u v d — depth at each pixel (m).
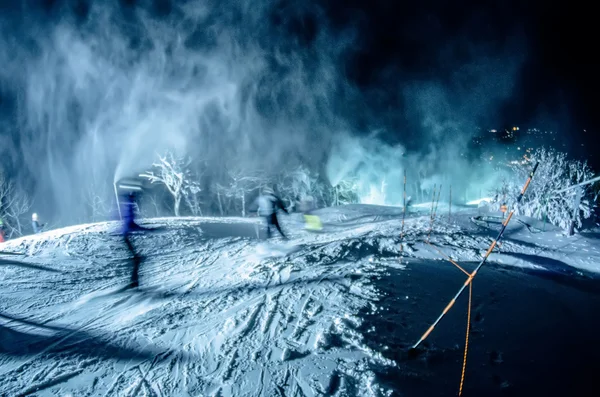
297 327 5.05
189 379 3.96
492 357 4.82
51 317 5.86
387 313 5.52
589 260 10.23
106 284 7.74
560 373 4.68
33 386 3.91
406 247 10.24
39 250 10.48
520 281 8.14
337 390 3.67
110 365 4.30
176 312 5.87
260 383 3.83
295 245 11.16
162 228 13.91
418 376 4.08
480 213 15.83
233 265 9.03
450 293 6.80
